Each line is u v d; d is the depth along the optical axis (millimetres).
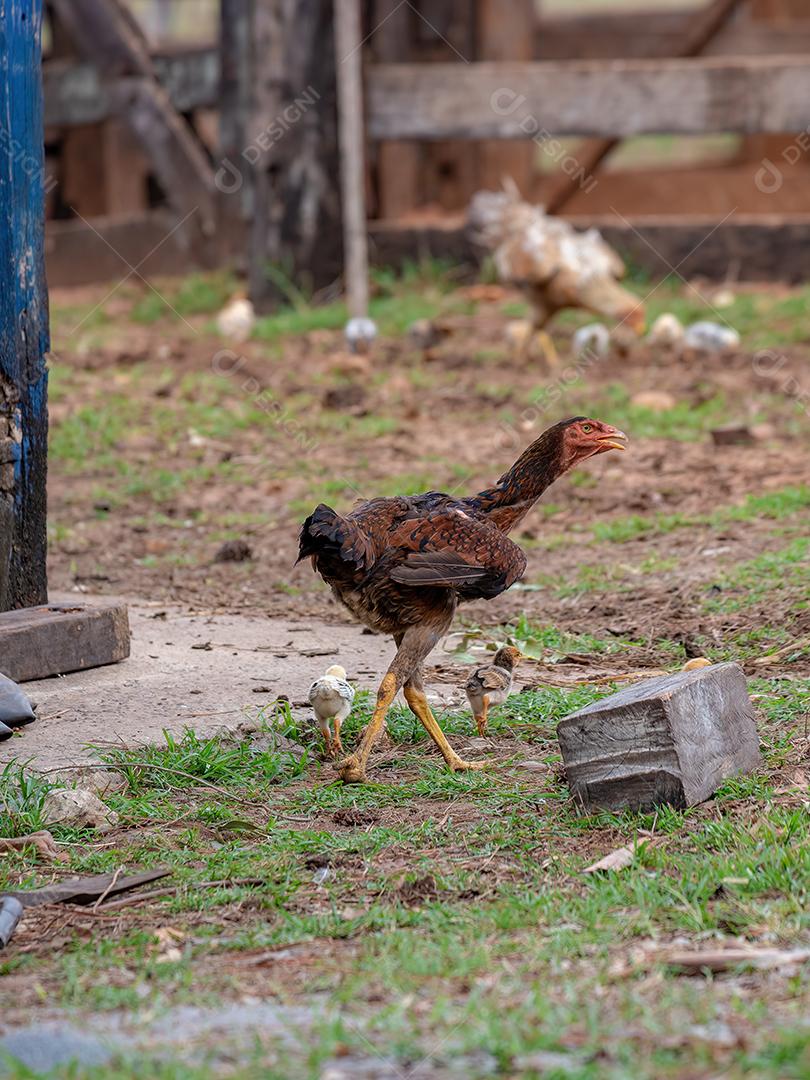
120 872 6738
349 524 7520
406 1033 4961
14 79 9633
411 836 7133
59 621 9625
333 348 20688
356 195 22062
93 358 20297
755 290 22750
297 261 23156
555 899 6234
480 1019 5035
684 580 11445
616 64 22969
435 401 17812
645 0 46219
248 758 8219
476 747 8484
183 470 15664
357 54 22359
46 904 6426
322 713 8195
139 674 9711
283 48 22594
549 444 8312
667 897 6117
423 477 14828
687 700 7281
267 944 5945
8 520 9922
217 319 22094
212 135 30984
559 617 11016
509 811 7445
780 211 27094
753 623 10297
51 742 8312
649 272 23500
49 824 7312
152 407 17750
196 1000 5363
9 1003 5430
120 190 27531
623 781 7230
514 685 9469
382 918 6113
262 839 7207
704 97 22719
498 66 23297
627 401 17484
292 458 15898
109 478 15594
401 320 21781
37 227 9922
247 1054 4887
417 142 26234
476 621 11023
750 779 7516
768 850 6461
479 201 18797
